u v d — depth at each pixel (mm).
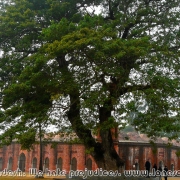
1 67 21016
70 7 22000
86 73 17672
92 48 16688
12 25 20641
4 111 18641
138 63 18484
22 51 22125
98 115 19156
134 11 22500
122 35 22672
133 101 16688
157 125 16453
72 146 39188
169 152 39781
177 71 19062
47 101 19000
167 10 21938
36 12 21797
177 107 17156
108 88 17906
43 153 41188
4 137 17203
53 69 17891
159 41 20391
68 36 16969
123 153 36531
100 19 20000
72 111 20469
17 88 17484
